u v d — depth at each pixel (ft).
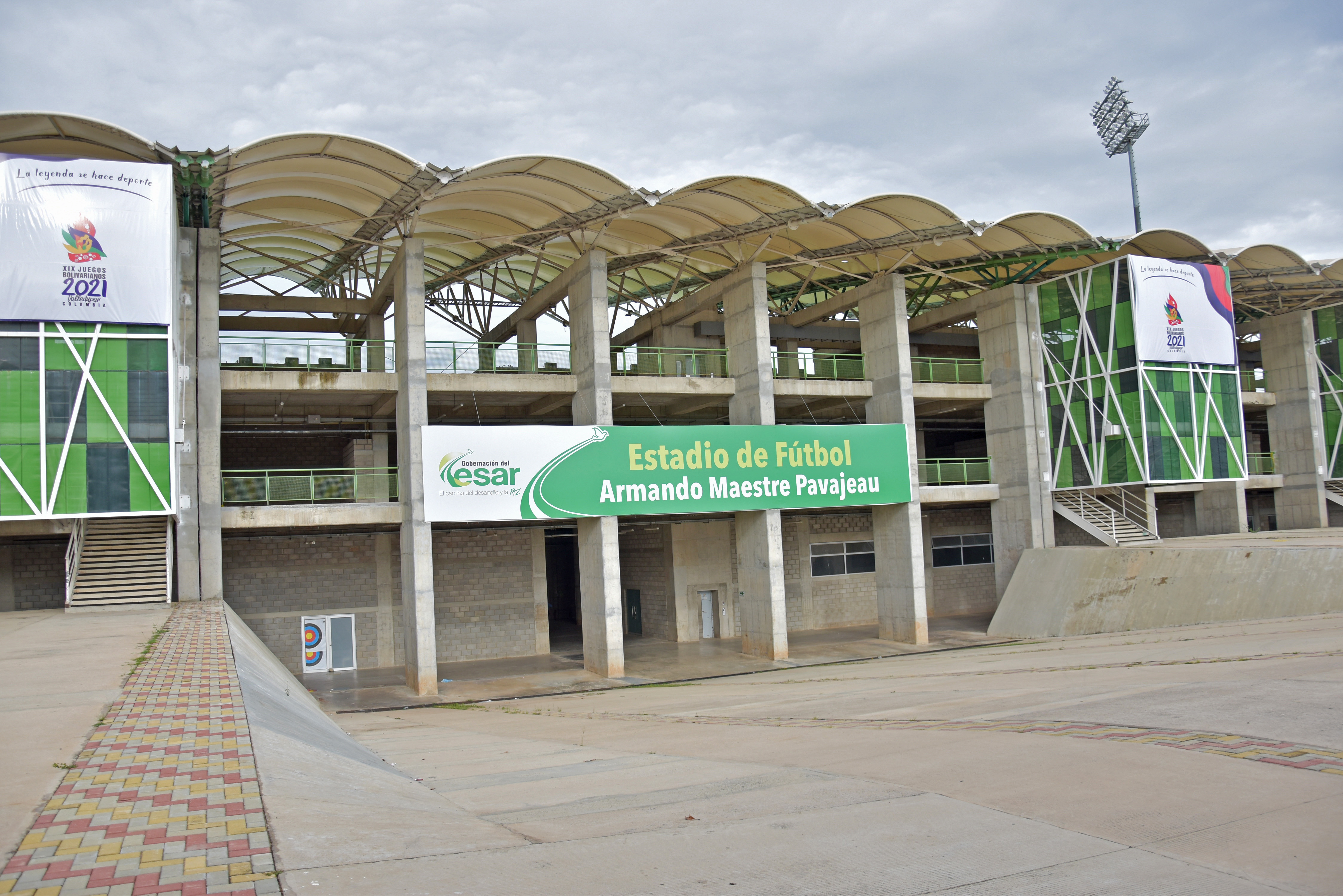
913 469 115.65
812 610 136.36
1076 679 51.08
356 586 109.40
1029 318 128.67
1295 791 22.02
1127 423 116.78
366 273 123.03
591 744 43.32
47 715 32.19
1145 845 18.71
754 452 106.42
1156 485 127.03
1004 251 121.39
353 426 117.08
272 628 105.60
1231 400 123.24
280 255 128.57
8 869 16.47
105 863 16.81
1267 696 34.91
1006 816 21.24
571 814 23.84
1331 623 71.72
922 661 92.38
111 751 26.55
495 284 143.02
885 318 118.73
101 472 77.56
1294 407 153.38
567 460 97.66
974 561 149.18
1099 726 32.19
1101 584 106.11
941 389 126.72
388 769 34.83
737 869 17.80
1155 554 100.58
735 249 115.14
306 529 106.42
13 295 76.28
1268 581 88.79
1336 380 149.59
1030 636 111.14
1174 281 120.06
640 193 92.68
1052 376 126.72
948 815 21.50
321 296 143.43
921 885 16.71
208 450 88.74
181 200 89.92
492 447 94.94
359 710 83.10
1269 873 16.90
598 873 17.57
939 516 146.82
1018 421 125.90
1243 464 122.62
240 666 45.88
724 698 67.82
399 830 20.57
